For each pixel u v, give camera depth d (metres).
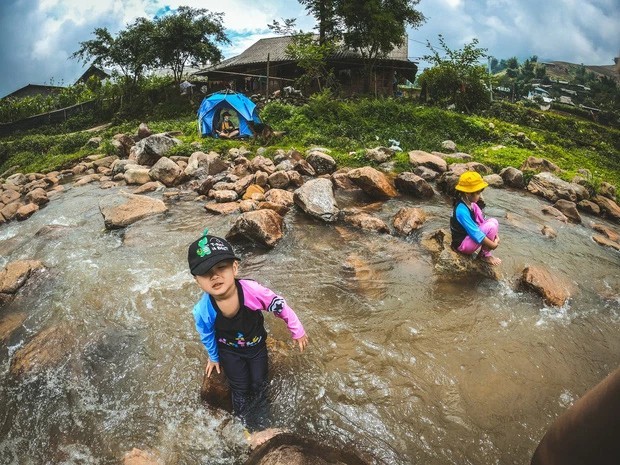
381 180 7.34
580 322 3.79
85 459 2.46
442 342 3.42
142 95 24.53
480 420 2.66
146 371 3.16
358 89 23.34
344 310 3.89
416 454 2.42
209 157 9.55
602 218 7.42
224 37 25.64
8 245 5.98
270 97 18.97
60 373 3.18
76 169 10.81
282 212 6.33
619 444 0.62
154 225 6.16
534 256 5.15
